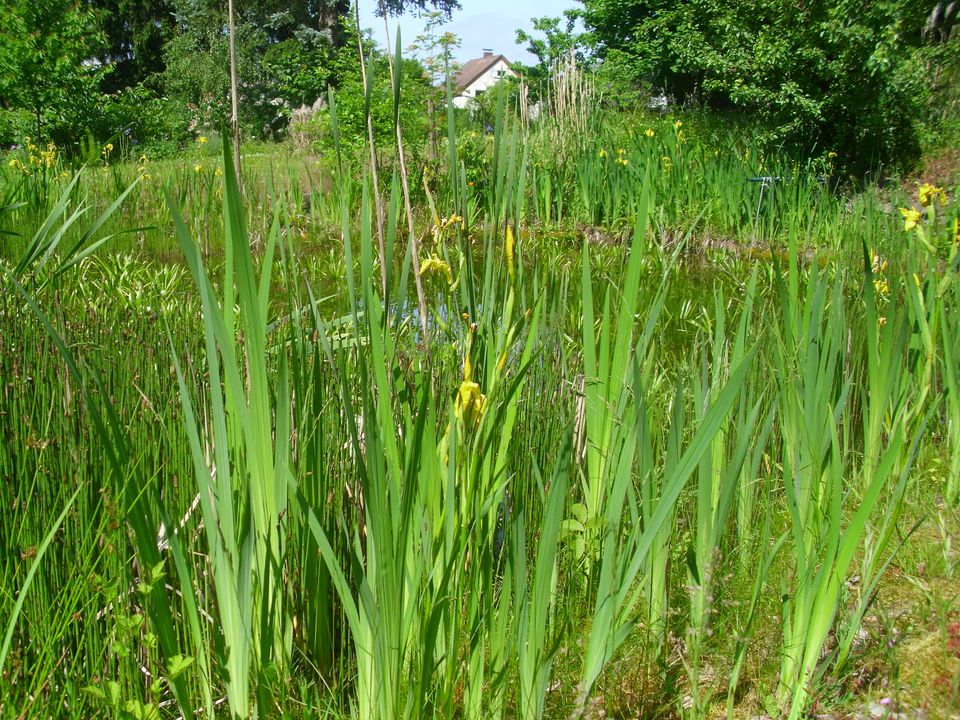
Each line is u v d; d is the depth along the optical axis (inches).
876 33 528.7
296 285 102.8
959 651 106.2
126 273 270.7
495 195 96.8
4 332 109.2
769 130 578.6
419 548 80.0
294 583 94.5
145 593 79.8
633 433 92.0
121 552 91.0
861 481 145.3
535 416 121.4
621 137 544.4
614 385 105.0
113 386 111.8
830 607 92.5
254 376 75.9
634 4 909.8
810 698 96.0
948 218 303.0
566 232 416.8
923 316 151.5
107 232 357.1
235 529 77.9
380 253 101.3
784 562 115.2
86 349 115.5
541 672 80.3
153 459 104.7
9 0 718.5
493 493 85.3
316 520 79.1
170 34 1409.9
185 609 91.1
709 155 481.1
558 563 105.1
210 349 72.5
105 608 90.2
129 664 85.6
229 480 74.4
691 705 98.7
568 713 91.4
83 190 376.5
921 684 101.3
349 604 79.4
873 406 135.9
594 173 450.0
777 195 422.9
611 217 442.6
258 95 990.4
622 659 98.2
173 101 943.7
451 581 84.4
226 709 90.9
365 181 75.5
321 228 404.2
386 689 75.2
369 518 73.6
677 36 668.7
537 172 453.1
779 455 147.7
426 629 76.4
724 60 581.0
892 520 97.9
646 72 885.8
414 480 72.4
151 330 128.5
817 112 536.7
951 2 587.8
